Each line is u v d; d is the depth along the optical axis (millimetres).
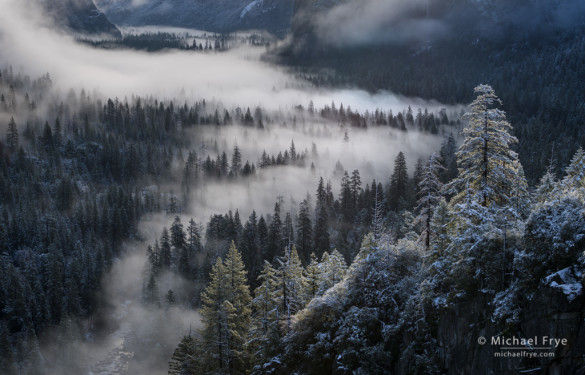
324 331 39469
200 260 109062
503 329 24203
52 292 98688
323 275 48562
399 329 32375
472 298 27500
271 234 97938
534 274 23906
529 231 25125
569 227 23078
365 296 36969
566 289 21625
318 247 95000
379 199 106875
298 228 97750
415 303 32125
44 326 94062
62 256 109750
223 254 106000
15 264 109000
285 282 45125
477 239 28266
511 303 24312
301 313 42156
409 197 97938
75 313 99125
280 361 40469
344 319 37719
